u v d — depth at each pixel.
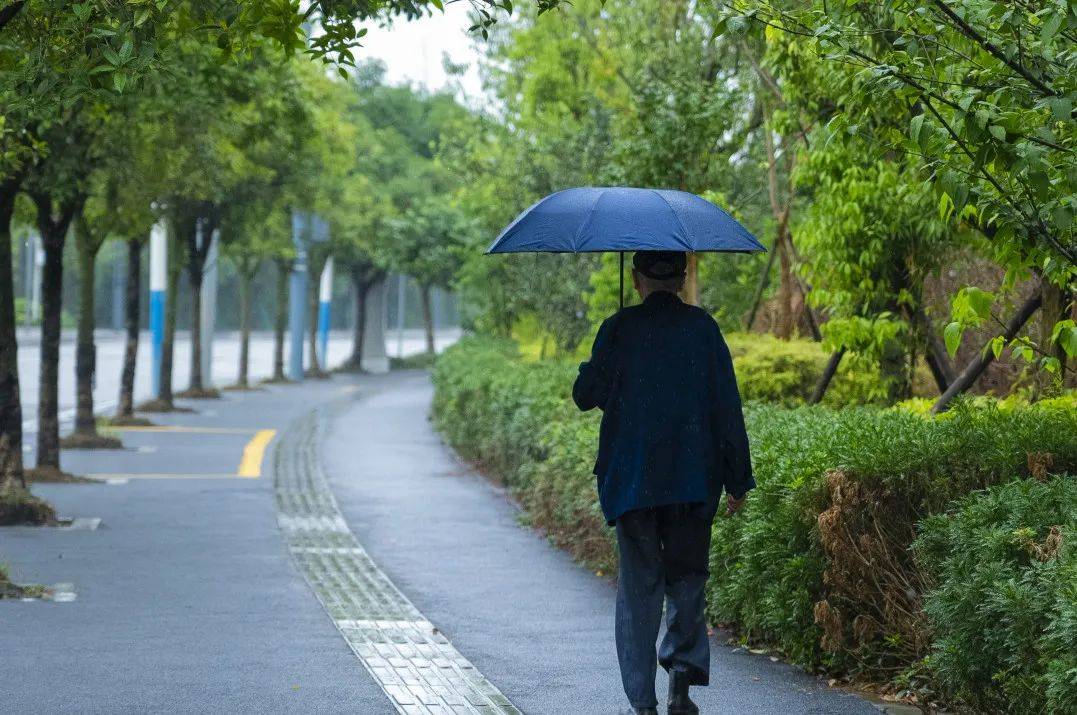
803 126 25.48
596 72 53.00
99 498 35.19
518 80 59.75
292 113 41.97
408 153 119.31
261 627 18.44
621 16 49.34
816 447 15.63
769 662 15.92
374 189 108.69
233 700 14.02
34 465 42.59
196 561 24.97
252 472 42.44
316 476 41.50
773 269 39.25
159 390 71.00
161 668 15.59
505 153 59.31
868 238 23.44
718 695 14.20
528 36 55.59
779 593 15.39
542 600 20.84
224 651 16.66
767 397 30.22
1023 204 12.72
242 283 95.81
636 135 34.06
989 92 12.41
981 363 21.66
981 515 12.28
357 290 133.62
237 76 34.97
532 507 30.38
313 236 101.31
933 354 25.34
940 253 23.25
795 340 35.34
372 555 25.83
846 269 23.47
